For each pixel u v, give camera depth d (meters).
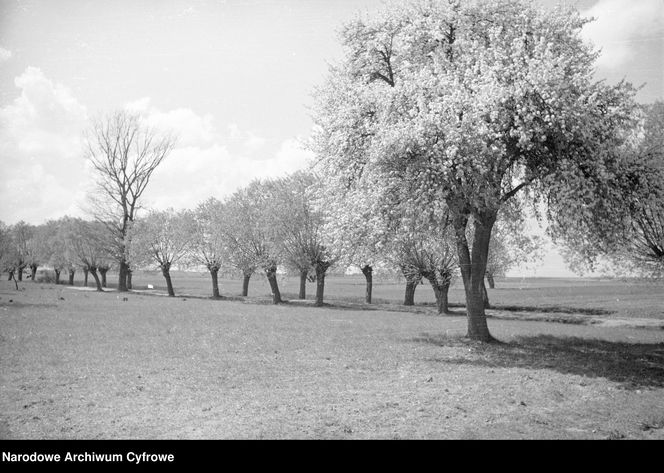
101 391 14.88
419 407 13.95
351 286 126.19
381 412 13.36
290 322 37.12
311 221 62.59
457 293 93.81
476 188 22.50
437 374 18.86
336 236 27.09
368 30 28.47
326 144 29.09
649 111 29.05
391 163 22.73
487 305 64.94
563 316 52.03
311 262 62.84
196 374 17.55
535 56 22.62
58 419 12.16
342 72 29.67
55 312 39.59
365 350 24.00
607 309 56.91
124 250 89.50
